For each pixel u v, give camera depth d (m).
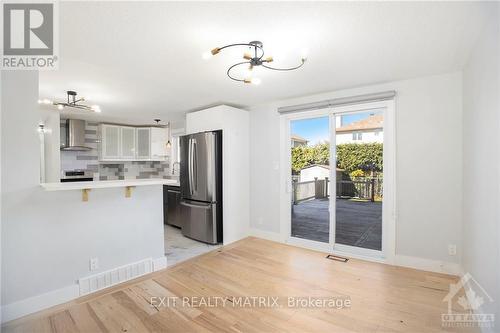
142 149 5.86
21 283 1.96
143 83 2.98
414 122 2.82
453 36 1.88
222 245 3.77
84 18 1.63
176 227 4.92
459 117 2.58
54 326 1.82
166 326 1.82
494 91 1.60
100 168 5.58
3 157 1.90
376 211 3.50
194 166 3.99
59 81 2.89
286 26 1.75
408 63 2.41
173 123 5.89
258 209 4.17
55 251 2.14
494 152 1.61
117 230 2.56
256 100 3.86
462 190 2.56
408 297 2.21
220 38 1.92
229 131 3.91
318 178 4.00
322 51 2.14
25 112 2.00
